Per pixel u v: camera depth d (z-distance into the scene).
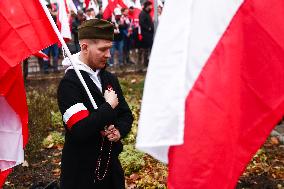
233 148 2.87
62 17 6.48
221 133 2.80
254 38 2.89
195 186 2.77
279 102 2.91
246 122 2.92
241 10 2.87
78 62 3.69
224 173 2.83
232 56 2.86
